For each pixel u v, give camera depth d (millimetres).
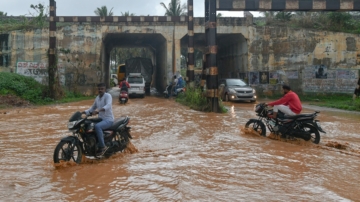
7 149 7480
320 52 26922
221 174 5555
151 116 13406
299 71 27047
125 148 7195
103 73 29531
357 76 26859
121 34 28188
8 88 20000
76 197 4477
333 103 21219
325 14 28562
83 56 27031
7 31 26250
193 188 4824
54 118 12945
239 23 27031
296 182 5160
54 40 21422
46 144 8039
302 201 4344
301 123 8414
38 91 20953
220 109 15000
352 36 26812
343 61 26922
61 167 5895
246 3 15266
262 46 27047
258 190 4766
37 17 28516
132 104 19531
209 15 15141
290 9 15500
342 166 6152
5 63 26281
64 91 23734
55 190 4758
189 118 12789
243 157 6766
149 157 6773
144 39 32688
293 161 6480
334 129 10672
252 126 9898
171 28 27562
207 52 15508
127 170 5777
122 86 20297
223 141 8438
